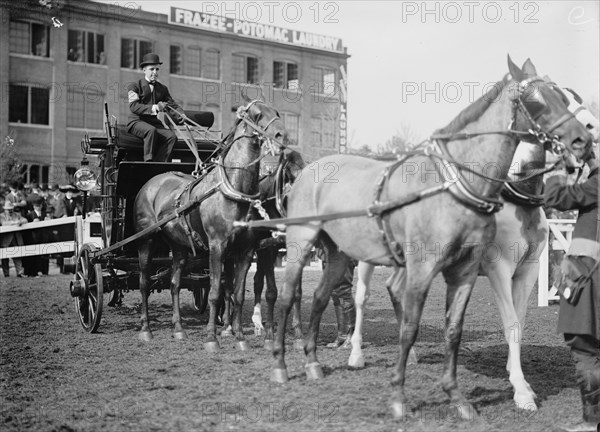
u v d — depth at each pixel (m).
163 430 5.01
